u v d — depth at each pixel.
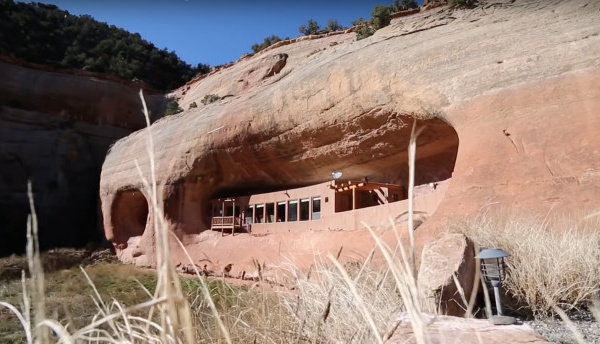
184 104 47.28
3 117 39.00
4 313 10.29
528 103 11.44
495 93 12.31
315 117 19.72
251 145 23.34
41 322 0.81
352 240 13.64
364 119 17.67
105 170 33.69
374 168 19.83
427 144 17.17
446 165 17.84
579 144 9.95
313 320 2.22
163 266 0.78
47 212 36.91
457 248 4.23
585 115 10.29
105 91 44.81
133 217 32.06
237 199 24.30
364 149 18.89
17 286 12.59
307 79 20.27
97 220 37.22
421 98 14.65
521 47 13.02
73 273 20.47
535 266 4.30
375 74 16.91
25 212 36.62
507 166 10.73
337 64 19.00
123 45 61.47
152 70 61.56
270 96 22.41
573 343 2.96
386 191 17.98
